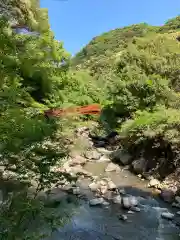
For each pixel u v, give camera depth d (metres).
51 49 12.82
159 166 7.90
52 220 2.63
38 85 11.31
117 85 11.77
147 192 7.02
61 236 4.73
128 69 12.38
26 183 2.67
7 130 2.45
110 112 12.73
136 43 13.83
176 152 7.53
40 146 2.54
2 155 2.45
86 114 14.24
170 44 13.24
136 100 11.13
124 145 9.51
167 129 8.01
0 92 2.61
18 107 2.65
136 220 5.64
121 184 7.44
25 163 2.54
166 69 12.10
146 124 8.63
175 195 6.69
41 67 10.80
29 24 9.49
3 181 2.63
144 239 4.95
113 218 5.66
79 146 10.09
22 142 2.48
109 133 11.75
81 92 16.73
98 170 8.45
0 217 2.28
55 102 12.71
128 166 8.77
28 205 2.38
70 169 7.91
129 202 6.23
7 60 2.65
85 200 6.25
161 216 5.82
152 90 10.88
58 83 13.66
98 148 10.66
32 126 2.54
